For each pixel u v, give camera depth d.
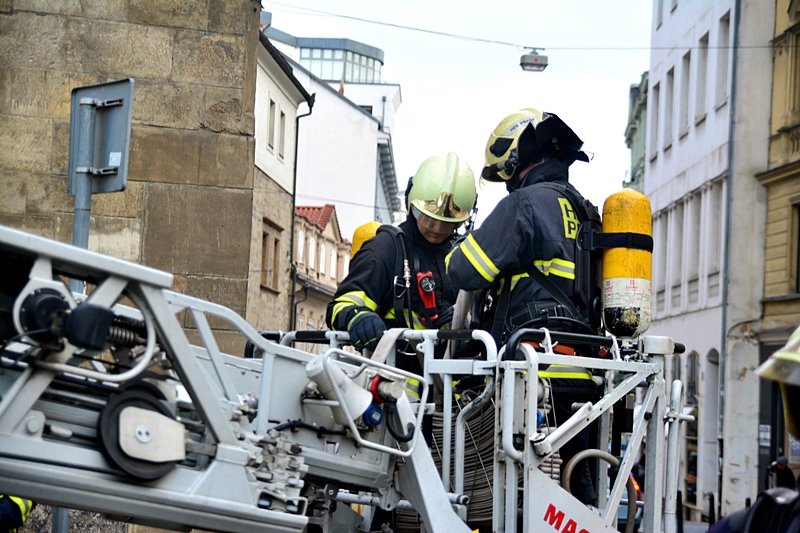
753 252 26.72
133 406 3.46
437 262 6.02
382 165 63.12
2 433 3.17
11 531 3.88
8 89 7.51
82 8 7.59
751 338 26.56
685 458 30.66
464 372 4.84
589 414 4.79
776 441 25.28
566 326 5.16
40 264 3.17
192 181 7.63
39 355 3.20
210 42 7.70
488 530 4.77
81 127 5.42
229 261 7.62
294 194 39.00
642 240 5.24
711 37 29.91
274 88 34.81
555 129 5.58
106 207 7.56
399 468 4.56
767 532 2.38
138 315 3.94
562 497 4.63
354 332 5.45
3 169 7.48
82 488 3.32
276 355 4.23
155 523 3.71
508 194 5.30
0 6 7.53
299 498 3.84
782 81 26.25
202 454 3.64
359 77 79.81
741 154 26.86
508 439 4.54
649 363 5.11
